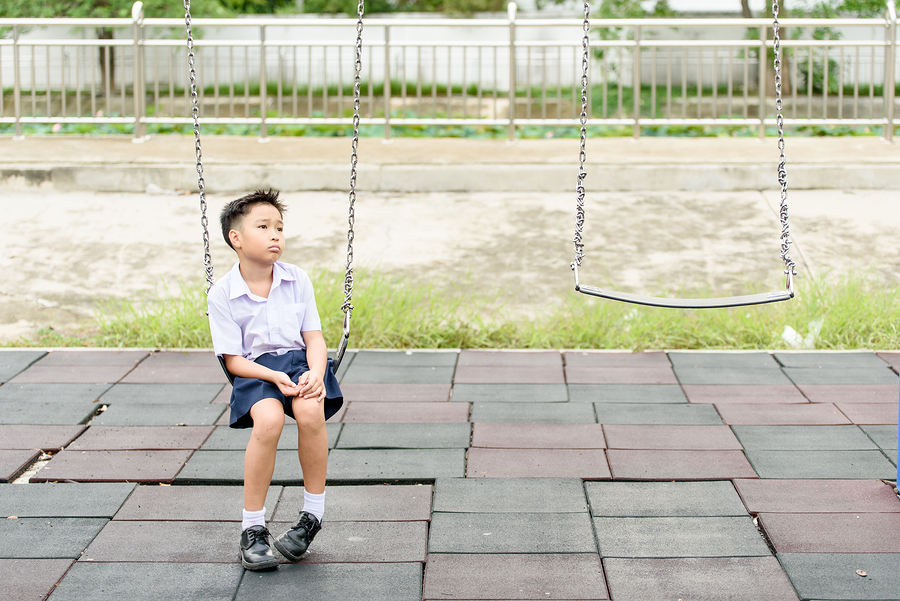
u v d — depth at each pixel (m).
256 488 2.77
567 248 6.62
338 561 2.87
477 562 2.85
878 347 5.07
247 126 10.61
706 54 13.32
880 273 6.11
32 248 6.54
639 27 9.01
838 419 4.04
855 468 3.53
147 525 3.10
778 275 6.08
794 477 3.46
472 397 4.38
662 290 5.84
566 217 7.29
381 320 5.31
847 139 9.34
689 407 4.22
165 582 2.73
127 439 3.84
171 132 10.64
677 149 8.80
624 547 2.94
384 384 4.57
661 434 3.89
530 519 3.14
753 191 7.91
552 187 7.99
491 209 7.51
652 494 3.33
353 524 3.11
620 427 3.98
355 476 3.47
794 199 7.66
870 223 7.03
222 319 2.80
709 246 6.64
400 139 9.53
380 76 14.08
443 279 6.09
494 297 5.80
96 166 7.88
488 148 8.97
